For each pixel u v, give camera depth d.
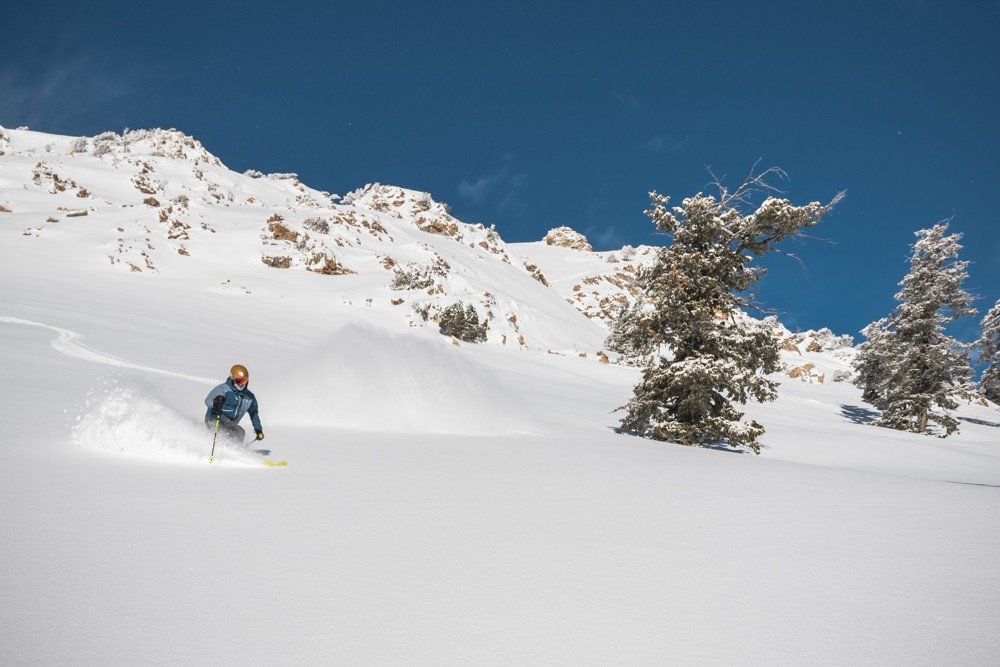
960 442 40.16
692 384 17.52
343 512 4.51
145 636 2.35
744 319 18.42
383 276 70.00
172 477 5.22
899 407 45.31
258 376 13.13
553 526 4.46
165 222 68.38
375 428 10.45
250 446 7.45
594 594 3.08
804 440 23.67
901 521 4.97
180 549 3.40
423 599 2.91
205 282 57.72
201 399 10.52
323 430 9.48
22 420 7.13
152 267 57.44
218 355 22.33
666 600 3.04
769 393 17.98
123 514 3.99
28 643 2.22
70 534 3.50
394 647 2.39
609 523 4.63
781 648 2.50
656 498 5.72
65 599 2.63
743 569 3.58
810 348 106.06
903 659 2.42
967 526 4.82
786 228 16.64
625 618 2.79
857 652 2.48
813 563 3.73
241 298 54.97
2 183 75.88
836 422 40.56
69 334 22.03
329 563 3.35
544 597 3.01
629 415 18.69
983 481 17.70
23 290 38.31
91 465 5.36
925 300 44.62
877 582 3.39
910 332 45.66
